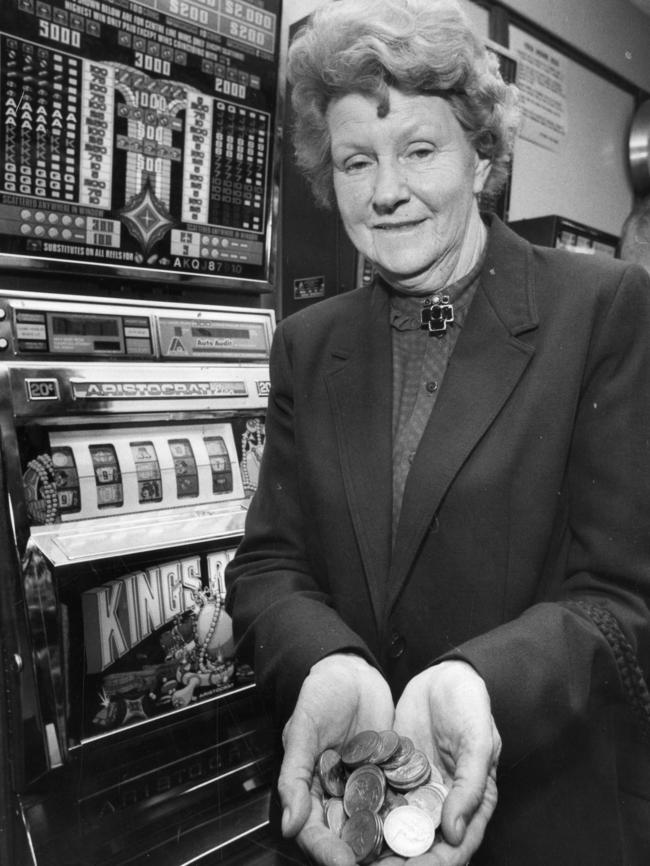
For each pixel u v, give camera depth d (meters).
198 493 1.59
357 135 0.99
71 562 1.29
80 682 1.30
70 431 1.45
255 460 1.69
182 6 1.65
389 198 0.98
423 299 1.10
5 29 1.41
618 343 0.99
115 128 1.58
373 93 0.95
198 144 1.72
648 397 0.98
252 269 1.87
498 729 0.87
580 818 1.04
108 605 1.34
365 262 2.02
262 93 1.81
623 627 0.95
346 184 1.04
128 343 1.57
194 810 1.43
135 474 1.51
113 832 1.34
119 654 1.35
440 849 0.75
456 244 1.04
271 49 1.82
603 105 3.79
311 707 0.88
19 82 1.44
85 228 1.57
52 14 1.47
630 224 2.31
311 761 0.83
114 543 1.37
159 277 1.70
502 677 0.86
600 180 3.83
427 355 1.10
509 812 1.04
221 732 1.50
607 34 3.72
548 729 0.90
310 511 1.13
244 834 1.43
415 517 1.00
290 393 1.21
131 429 1.54
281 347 1.23
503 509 0.99
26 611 1.25
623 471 0.96
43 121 1.49
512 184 3.21
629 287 1.01
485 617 1.01
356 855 0.80
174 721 1.43
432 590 1.03
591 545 0.98
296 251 2.17
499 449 0.99
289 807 0.78
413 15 0.94
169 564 1.42
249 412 1.69
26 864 1.24
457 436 1.00
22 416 1.36
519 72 3.16
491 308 1.05
